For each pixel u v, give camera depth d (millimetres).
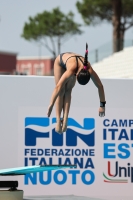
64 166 17797
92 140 22438
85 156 22406
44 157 22250
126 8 67938
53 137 22281
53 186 22203
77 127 22375
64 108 16922
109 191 22453
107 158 22484
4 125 22047
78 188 22328
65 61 16641
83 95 22359
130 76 47719
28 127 22172
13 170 17906
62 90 16750
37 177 22156
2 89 22031
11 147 22078
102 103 16594
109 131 22516
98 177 22422
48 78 22250
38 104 22203
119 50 53531
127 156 22562
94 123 22438
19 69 110625
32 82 22172
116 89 22516
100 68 57188
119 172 22516
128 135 22594
